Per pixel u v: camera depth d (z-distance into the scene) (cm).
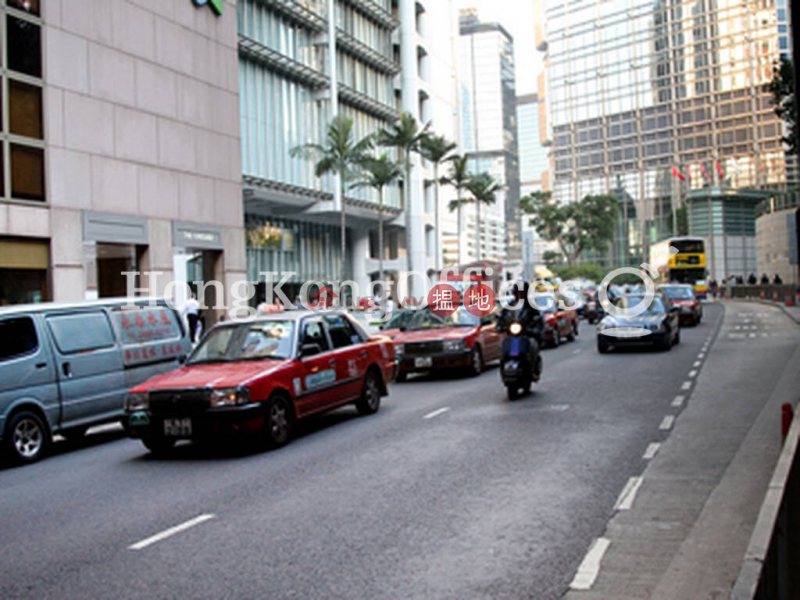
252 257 4569
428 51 6391
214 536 589
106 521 659
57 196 2369
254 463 875
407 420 1122
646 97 11975
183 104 2939
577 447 869
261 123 4122
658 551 516
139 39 2738
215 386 905
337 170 4197
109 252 2797
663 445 862
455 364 1650
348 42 5016
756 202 10512
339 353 1130
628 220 12100
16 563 552
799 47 481
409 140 4709
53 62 2383
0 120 2195
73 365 1098
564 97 12925
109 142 2583
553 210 8775
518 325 1264
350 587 468
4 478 916
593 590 452
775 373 1461
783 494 533
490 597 445
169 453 1002
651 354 1947
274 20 4241
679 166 11562
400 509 643
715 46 11281
